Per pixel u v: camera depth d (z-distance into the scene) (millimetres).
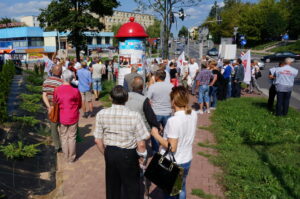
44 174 4750
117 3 19906
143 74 8414
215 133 7039
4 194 3766
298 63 32469
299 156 5453
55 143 5688
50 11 18766
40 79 15078
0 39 71125
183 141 2969
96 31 20422
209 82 9289
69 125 5020
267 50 57812
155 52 40094
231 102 11141
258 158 5352
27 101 9164
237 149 5867
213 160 5250
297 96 13867
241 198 3914
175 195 3076
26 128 6727
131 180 3109
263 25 63594
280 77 8352
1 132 5973
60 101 4918
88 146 6121
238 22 67125
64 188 4266
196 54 49969
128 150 3057
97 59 16047
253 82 14719
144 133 3094
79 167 5027
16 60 39656
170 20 15906
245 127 7266
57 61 14250
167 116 5086
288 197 3895
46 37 68438
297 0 62438
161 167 2943
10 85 11984
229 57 17141
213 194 4090
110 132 3080
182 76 14547
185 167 3037
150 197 4012
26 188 4172
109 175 3148
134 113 3090
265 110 9531
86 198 3982
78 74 8523
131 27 8133
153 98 5074
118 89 3107
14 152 4980
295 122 7914
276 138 6562
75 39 19609
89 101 8875
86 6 18750
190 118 2992
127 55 8242
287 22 64562
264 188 4113
